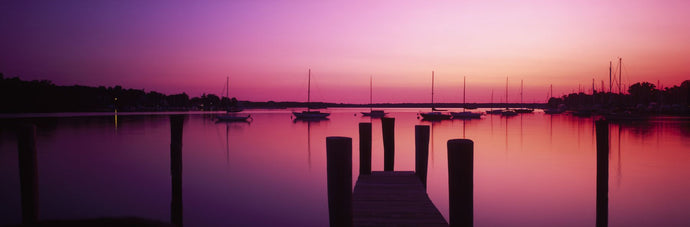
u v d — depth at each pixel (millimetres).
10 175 14219
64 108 104125
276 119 68875
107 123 48594
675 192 11508
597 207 6488
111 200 10680
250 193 11477
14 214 9336
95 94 127062
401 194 7676
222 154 20688
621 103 73750
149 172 15094
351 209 4230
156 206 10078
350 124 52594
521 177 13930
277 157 19500
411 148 23781
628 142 25719
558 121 59812
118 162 17688
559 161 18016
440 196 11078
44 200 10664
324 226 8461
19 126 5285
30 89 105875
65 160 18266
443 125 50062
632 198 10859
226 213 9406
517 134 34812
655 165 16531
